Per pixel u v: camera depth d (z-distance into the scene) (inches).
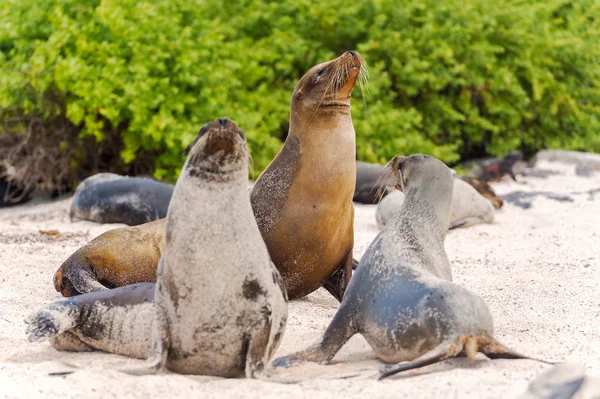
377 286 758.5
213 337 706.2
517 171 2340.1
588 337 845.8
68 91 1993.1
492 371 690.8
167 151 2004.2
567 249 1371.8
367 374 716.0
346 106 994.1
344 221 1004.6
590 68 2591.0
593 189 2023.9
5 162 2034.9
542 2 2657.5
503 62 2477.9
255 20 2352.4
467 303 714.8
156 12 2021.4
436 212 801.6
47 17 2043.6
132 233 1094.4
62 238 1456.7
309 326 924.0
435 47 2370.8
